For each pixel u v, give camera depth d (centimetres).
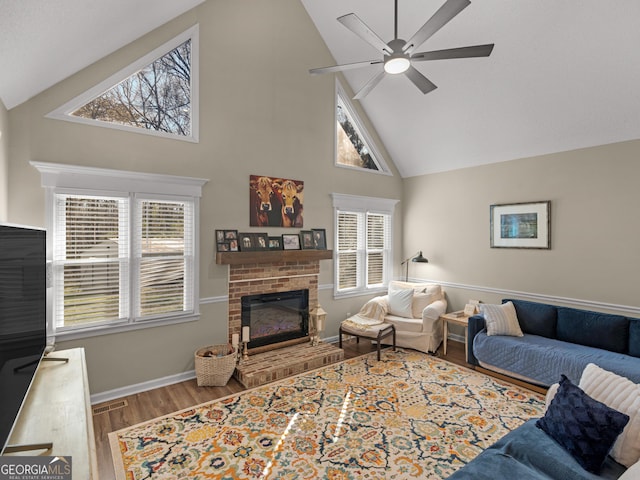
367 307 478
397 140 534
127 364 322
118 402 307
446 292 522
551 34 321
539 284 423
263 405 301
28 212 276
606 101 341
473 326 387
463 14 344
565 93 356
